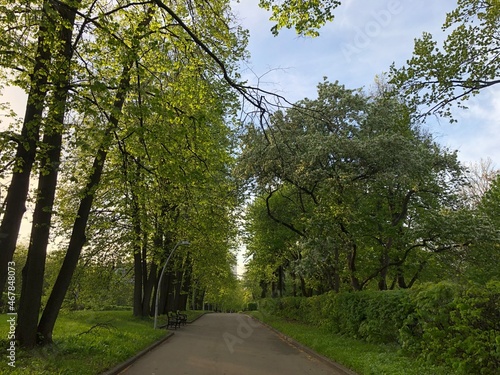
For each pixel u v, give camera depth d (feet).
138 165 34.40
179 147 34.42
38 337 32.42
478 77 32.96
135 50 26.68
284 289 142.10
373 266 73.77
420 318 32.35
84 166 35.24
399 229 65.62
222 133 55.57
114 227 67.62
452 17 33.78
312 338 52.26
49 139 32.65
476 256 59.06
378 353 36.47
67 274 34.76
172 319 84.23
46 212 33.12
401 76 35.17
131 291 121.08
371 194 65.51
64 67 26.45
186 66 34.35
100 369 28.53
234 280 187.62
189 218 55.47
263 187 64.80
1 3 24.93
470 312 24.81
